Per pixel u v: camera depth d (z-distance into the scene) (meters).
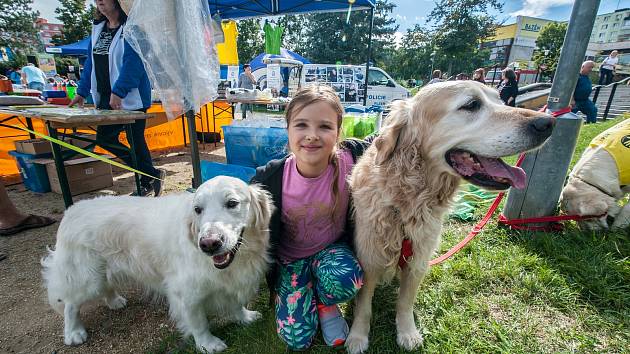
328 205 1.97
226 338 2.04
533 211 3.06
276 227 2.07
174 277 1.92
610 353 1.83
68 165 4.38
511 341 1.91
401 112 1.87
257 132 3.82
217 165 3.92
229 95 6.45
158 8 3.04
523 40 49.94
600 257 2.54
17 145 4.62
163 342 2.01
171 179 5.18
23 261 2.90
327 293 1.89
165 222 1.96
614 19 53.69
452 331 1.99
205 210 1.75
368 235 1.88
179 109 3.46
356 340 1.90
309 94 1.78
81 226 1.97
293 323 1.91
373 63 41.28
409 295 1.98
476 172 1.74
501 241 2.96
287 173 2.04
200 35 3.34
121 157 4.24
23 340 2.06
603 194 2.86
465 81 1.79
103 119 3.06
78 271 1.97
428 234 1.87
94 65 4.24
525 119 1.57
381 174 1.84
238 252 1.86
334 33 36.09
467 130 1.67
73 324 2.04
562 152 2.88
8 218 3.36
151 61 3.22
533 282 2.33
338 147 2.14
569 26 2.71
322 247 2.12
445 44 35.19
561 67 2.81
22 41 46.19
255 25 34.34
